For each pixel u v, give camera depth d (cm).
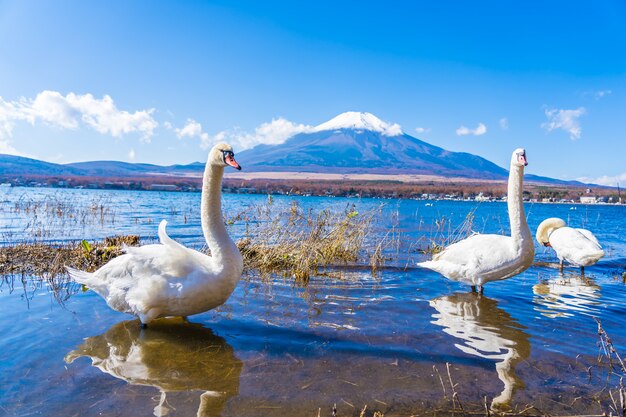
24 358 546
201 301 638
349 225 1412
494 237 898
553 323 721
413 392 476
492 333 666
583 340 642
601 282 1067
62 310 739
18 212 2770
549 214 4806
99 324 677
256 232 1405
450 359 566
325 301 832
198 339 623
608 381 511
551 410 445
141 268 644
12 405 435
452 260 923
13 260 1115
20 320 685
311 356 567
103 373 509
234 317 723
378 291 925
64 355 558
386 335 649
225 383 489
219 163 629
